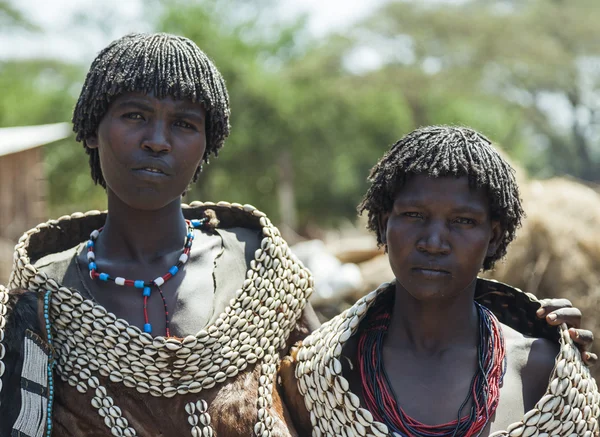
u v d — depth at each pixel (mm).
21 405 2336
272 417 2578
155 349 2486
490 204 2406
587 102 33000
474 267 2375
